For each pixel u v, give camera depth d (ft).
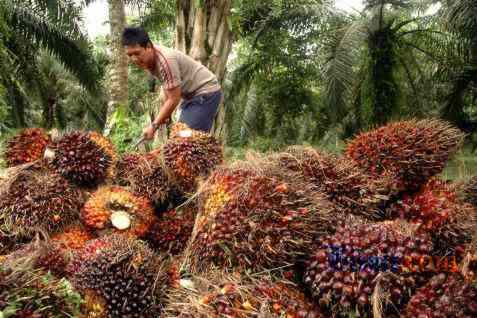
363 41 35.47
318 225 5.72
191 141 8.13
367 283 4.95
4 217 7.11
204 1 18.20
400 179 7.11
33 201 7.20
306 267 5.50
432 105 41.39
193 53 18.54
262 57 43.06
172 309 5.25
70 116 65.31
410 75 39.14
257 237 5.58
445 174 8.42
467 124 34.78
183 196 8.14
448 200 6.50
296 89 50.08
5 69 38.42
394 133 7.41
